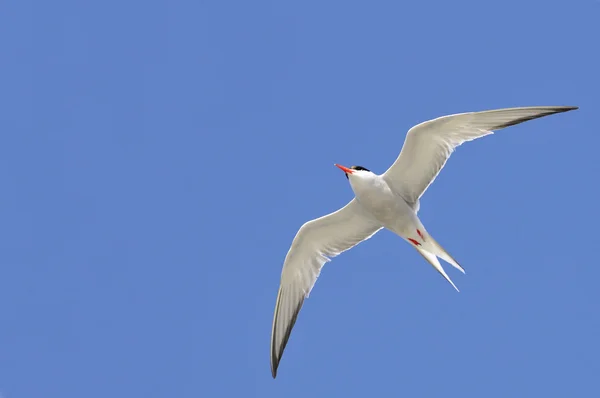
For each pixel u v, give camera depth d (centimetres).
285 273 1469
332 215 1409
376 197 1356
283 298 1473
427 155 1327
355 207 1396
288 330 1455
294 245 1444
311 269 1459
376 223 1417
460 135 1303
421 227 1362
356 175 1371
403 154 1330
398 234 1402
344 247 1448
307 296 1451
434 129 1297
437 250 1371
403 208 1359
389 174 1359
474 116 1273
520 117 1262
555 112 1242
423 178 1348
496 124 1280
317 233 1436
